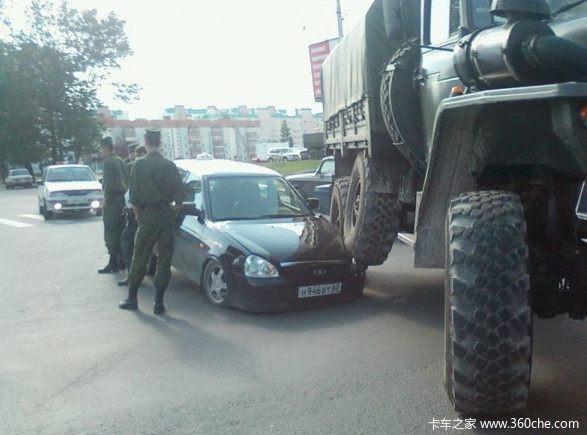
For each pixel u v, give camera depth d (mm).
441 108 3219
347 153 7391
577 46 2896
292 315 6102
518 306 2996
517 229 3070
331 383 4281
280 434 3547
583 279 3494
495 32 3129
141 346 5258
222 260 6348
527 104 2906
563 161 3062
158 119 128250
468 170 3551
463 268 3064
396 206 6082
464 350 3053
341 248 6539
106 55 54344
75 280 8250
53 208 17438
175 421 3766
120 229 8586
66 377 4559
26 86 51625
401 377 4336
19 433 3660
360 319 5863
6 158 53969
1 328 5934
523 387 3092
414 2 5027
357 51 6316
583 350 4680
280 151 67875
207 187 7414
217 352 5043
